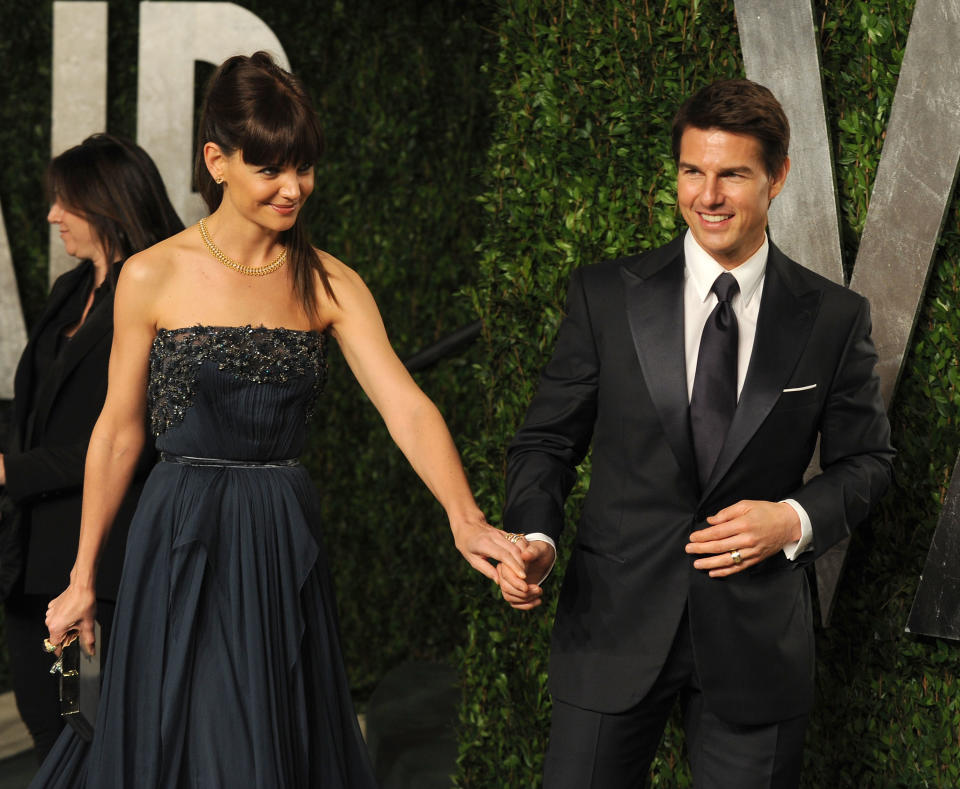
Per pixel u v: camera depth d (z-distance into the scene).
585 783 7.32
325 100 15.98
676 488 7.15
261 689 7.38
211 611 7.47
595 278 7.60
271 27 15.69
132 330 7.71
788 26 9.09
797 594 7.33
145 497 7.73
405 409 8.04
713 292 7.27
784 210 9.27
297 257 7.91
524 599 7.00
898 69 9.09
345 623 16.52
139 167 10.30
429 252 16.28
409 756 13.35
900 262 9.02
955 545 8.91
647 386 7.16
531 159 10.04
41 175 15.56
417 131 16.12
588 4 9.73
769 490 7.18
